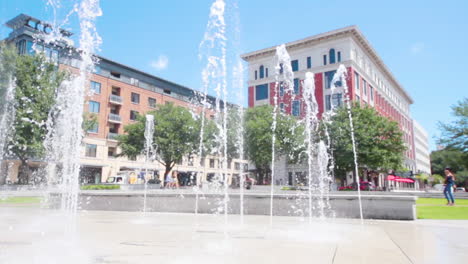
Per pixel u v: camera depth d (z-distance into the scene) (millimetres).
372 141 30531
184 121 38094
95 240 5176
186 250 4414
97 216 9250
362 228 6852
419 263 3766
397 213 8305
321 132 32719
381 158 30062
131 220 8203
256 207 9695
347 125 31016
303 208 9234
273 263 3709
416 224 7484
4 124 17688
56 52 34062
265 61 51594
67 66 34375
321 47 46531
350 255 4172
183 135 37781
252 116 37250
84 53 10141
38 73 26703
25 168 28438
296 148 34000
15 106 25094
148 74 51625
